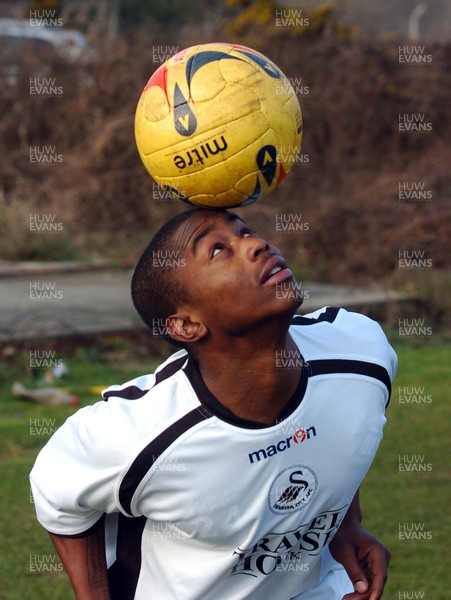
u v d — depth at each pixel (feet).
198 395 14.70
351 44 82.48
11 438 36.14
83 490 14.80
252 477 14.92
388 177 70.13
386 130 78.89
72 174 73.97
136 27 91.61
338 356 15.52
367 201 66.59
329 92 79.00
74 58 79.30
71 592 25.26
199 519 15.01
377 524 29.19
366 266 62.69
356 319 16.76
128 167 73.36
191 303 14.44
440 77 80.02
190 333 14.67
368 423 15.64
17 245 65.57
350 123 78.59
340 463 15.47
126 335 47.75
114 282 60.54
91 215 72.64
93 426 14.82
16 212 68.28
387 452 35.14
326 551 17.71
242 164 15.10
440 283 58.59
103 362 45.93
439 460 34.37
